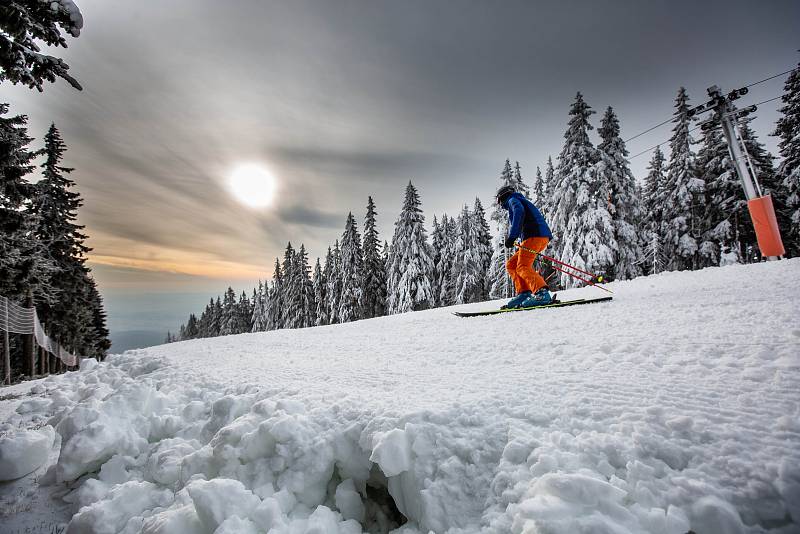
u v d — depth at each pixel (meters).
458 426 1.84
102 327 38.09
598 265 17.06
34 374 18.30
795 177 18.30
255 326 59.69
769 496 1.16
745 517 1.15
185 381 3.80
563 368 2.57
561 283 18.34
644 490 1.29
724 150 21.98
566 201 18.75
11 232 12.55
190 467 2.12
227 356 5.25
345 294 31.94
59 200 22.47
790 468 1.20
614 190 19.73
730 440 1.39
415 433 1.82
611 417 1.69
